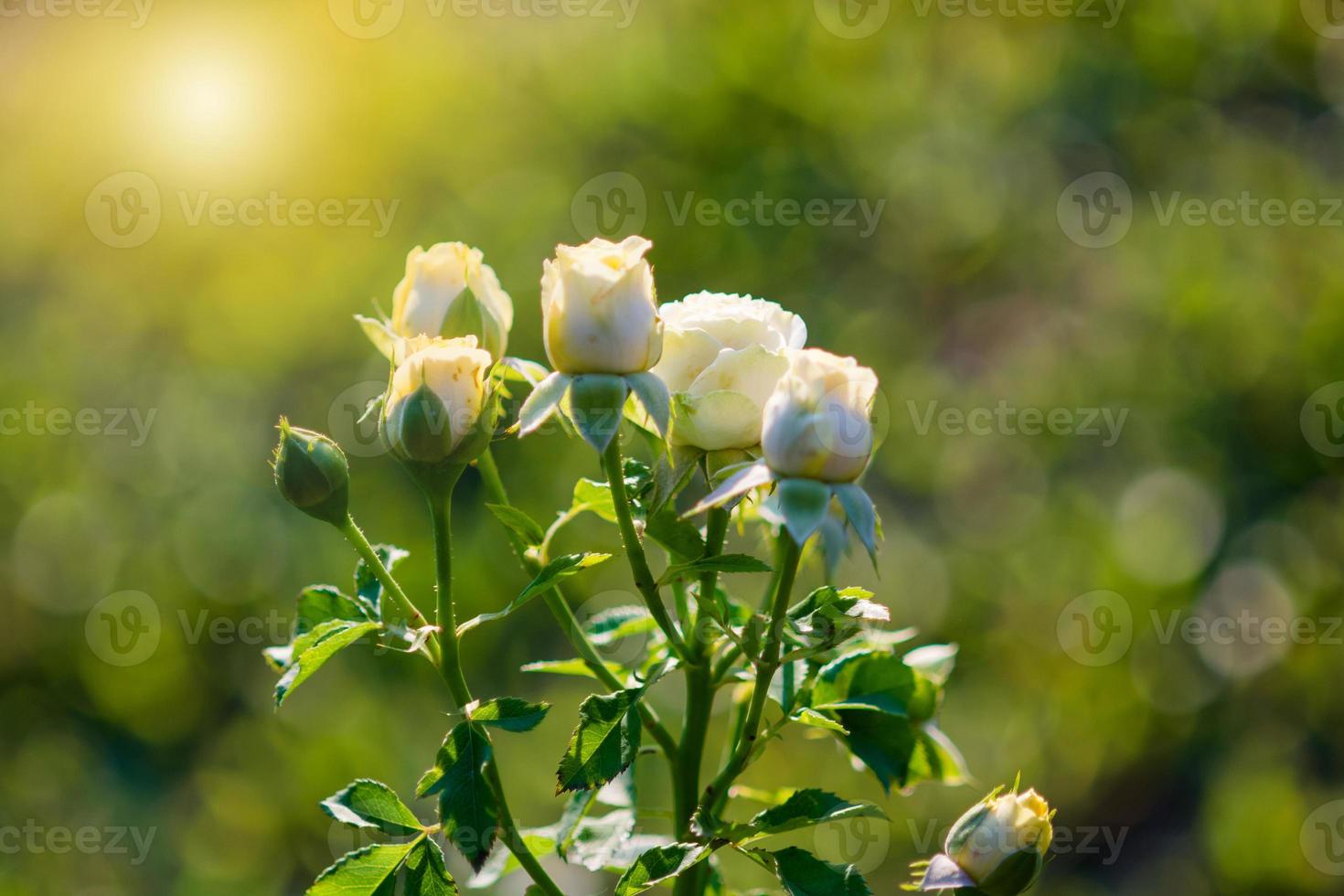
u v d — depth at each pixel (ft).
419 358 3.88
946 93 15.70
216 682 14.02
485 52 14.79
